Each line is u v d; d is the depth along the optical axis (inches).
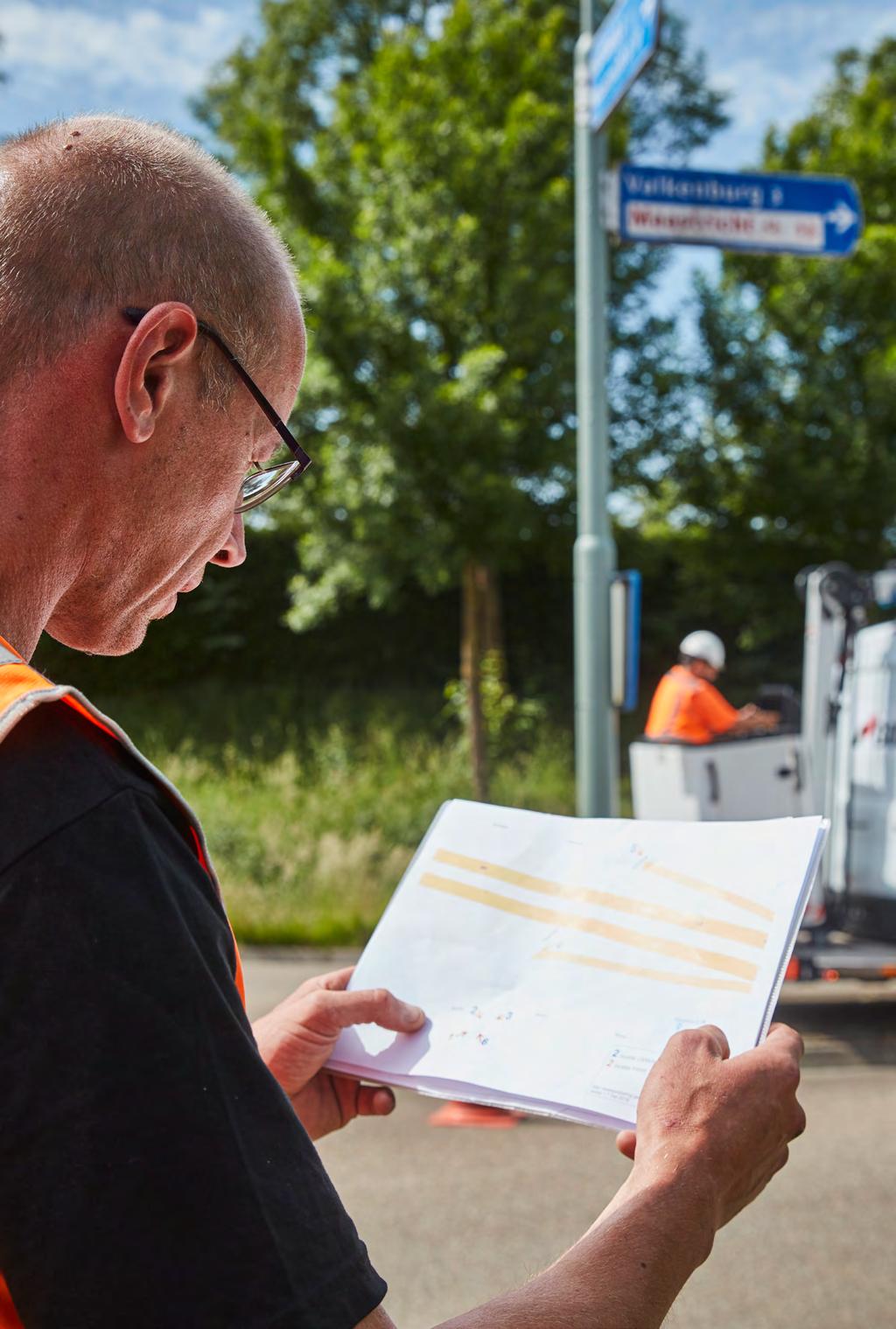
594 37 257.8
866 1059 217.2
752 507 546.6
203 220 31.7
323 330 401.1
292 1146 25.8
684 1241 30.2
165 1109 24.0
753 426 531.8
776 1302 123.8
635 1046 40.5
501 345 429.1
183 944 25.1
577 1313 27.6
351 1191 152.9
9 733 25.3
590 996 43.4
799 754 268.7
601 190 258.8
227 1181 24.2
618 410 522.0
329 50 619.8
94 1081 23.5
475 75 430.0
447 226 403.5
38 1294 23.2
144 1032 24.1
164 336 30.3
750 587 571.2
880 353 513.7
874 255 501.7
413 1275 129.6
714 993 40.8
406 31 458.6
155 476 31.6
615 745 257.1
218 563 39.5
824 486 511.5
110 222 30.3
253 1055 26.0
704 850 46.3
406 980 48.0
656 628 642.2
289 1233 24.7
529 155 419.8
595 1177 157.8
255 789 420.2
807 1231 140.3
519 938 47.3
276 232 35.8
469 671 465.7
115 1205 23.3
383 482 406.6
